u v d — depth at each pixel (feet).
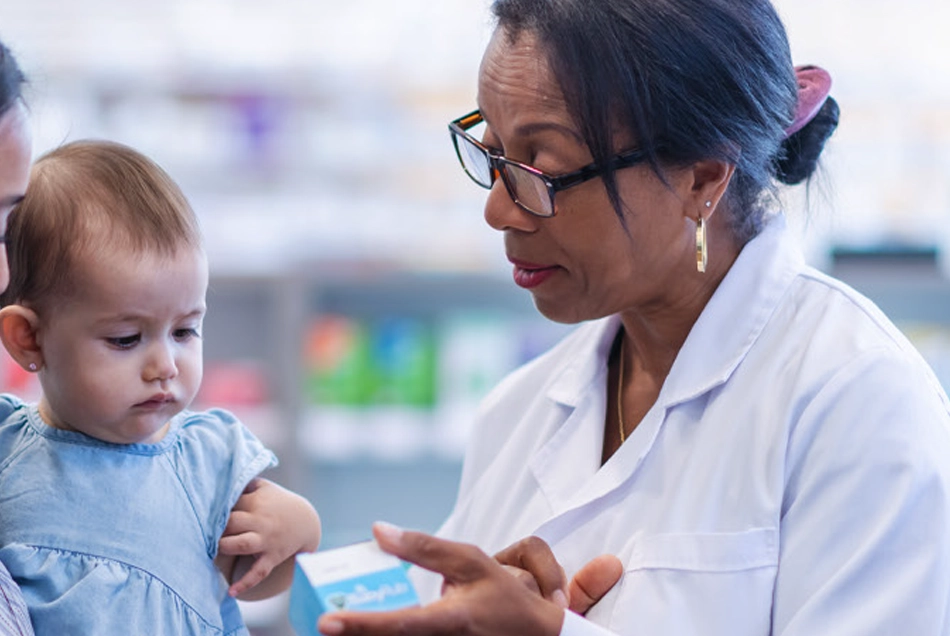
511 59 4.85
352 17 13.99
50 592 4.54
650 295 5.21
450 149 13.07
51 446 4.76
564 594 4.76
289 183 13.02
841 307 5.13
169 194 4.81
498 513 5.82
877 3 13.30
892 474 4.60
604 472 5.28
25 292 4.64
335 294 13.32
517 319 13.38
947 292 13.14
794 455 4.83
